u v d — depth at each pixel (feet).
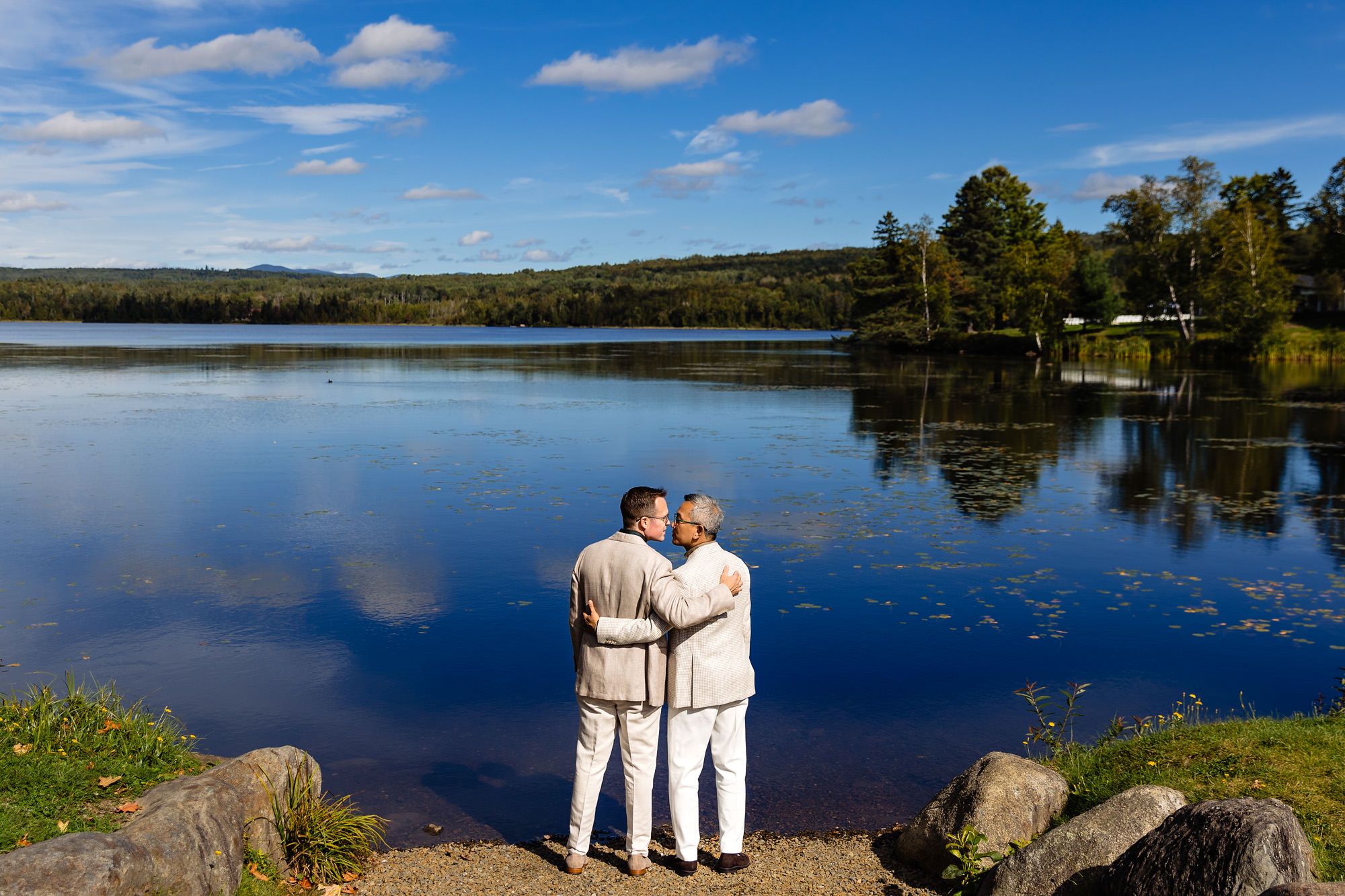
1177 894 10.86
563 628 30.91
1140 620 32.14
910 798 19.58
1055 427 88.58
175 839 11.94
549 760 21.52
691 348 311.88
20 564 38.24
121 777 14.85
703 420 93.45
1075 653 28.91
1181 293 206.49
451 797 19.47
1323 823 14.01
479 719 23.84
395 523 46.14
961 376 164.35
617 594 14.79
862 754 21.86
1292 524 47.67
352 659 27.96
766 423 90.79
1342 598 34.88
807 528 46.06
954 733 23.12
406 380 149.38
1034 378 158.10
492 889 14.64
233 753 21.68
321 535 43.57
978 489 56.95
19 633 30.04
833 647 29.45
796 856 16.24
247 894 12.78
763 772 20.89
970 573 38.14
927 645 29.58
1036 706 23.30
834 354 260.42
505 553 40.42
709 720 15.25
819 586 36.24
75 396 116.37
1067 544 43.06
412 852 16.33
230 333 468.75
